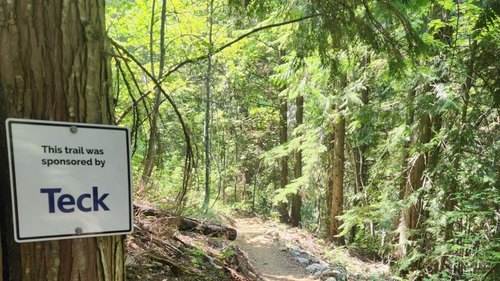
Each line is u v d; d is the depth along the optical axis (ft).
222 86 42.96
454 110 25.07
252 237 35.86
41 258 4.25
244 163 68.08
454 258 21.88
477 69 22.04
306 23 11.30
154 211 17.10
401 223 30.53
